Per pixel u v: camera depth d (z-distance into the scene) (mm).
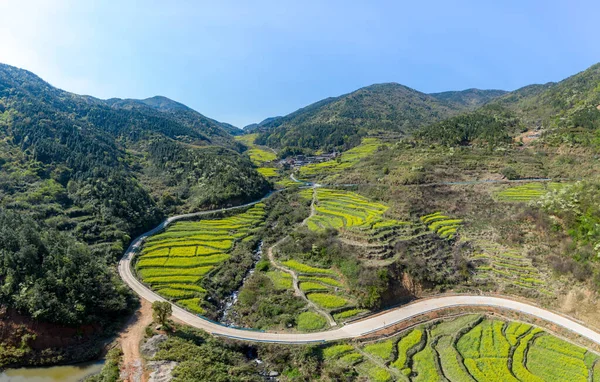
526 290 67625
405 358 53438
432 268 73688
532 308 64250
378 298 65250
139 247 87875
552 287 66812
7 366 49531
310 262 81250
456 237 85188
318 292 70625
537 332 58594
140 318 60781
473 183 110375
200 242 94062
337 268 76250
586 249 67312
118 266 78000
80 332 54375
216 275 78500
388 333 59062
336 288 71188
